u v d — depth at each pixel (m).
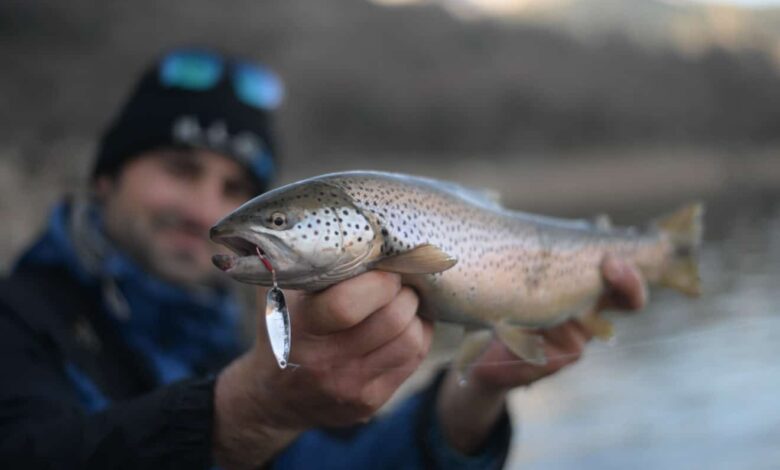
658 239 0.93
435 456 0.84
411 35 18.94
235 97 1.09
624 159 17.61
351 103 15.39
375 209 0.66
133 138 1.05
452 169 15.09
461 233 0.71
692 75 20.95
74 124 10.84
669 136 19.20
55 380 0.79
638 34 27.80
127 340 0.92
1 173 4.76
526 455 1.77
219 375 0.66
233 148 1.07
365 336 0.61
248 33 14.98
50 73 11.38
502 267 0.75
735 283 4.19
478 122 16.48
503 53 19.50
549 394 2.26
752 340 2.83
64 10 12.38
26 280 0.89
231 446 0.65
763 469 1.62
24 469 0.66
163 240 1.03
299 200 0.63
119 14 13.30
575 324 0.84
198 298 0.99
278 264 0.62
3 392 0.75
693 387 2.28
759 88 21.42
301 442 0.95
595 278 0.85
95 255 0.93
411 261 0.64
